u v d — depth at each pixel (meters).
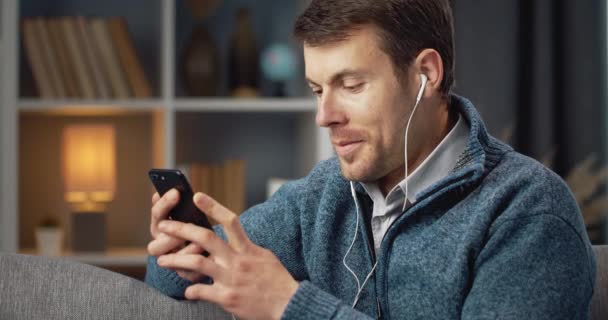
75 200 2.71
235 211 2.75
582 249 1.04
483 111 3.09
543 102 3.05
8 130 2.59
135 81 2.71
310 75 1.13
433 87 1.15
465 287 1.08
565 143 3.11
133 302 1.18
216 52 2.80
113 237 2.95
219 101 2.69
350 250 1.25
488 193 1.10
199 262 1.01
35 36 2.66
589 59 3.09
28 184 2.92
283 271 1.04
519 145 3.12
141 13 2.97
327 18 1.09
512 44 3.08
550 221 1.03
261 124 3.05
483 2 3.09
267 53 2.84
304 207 1.33
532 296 0.99
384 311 1.18
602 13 3.09
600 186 3.05
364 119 1.11
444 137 1.20
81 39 2.68
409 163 1.18
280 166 3.06
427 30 1.13
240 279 1.01
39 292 1.17
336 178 1.29
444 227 1.12
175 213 1.08
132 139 2.96
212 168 2.74
